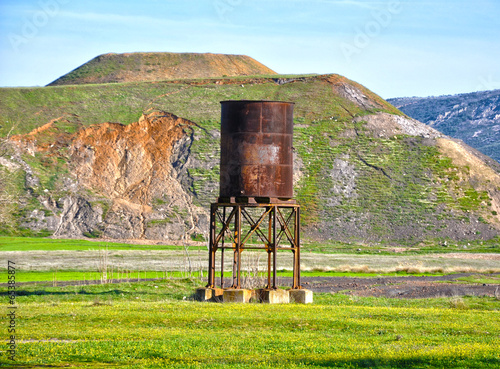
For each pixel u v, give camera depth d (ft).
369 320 95.30
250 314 98.94
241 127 126.52
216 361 65.57
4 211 342.23
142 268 204.85
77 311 100.73
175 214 361.92
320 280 178.50
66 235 339.16
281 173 127.75
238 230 126.93
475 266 241.14
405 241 346.33
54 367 61.36
